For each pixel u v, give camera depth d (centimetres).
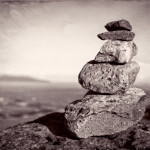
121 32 90
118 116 88
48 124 96
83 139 86
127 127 89
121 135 87
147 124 93
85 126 85
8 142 87
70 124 85
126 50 88
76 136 85
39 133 91
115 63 90
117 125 88
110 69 89
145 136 86
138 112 90
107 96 89
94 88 89
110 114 87
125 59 88
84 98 90
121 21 90
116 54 88
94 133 87
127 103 89
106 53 90
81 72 91
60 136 90
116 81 87
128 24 91
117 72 88
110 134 88
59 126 95
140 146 82
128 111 88
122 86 87
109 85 87
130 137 86
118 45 89
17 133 91
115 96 89
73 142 86
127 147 83
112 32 91
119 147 83
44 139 89
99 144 84
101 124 87
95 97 89
